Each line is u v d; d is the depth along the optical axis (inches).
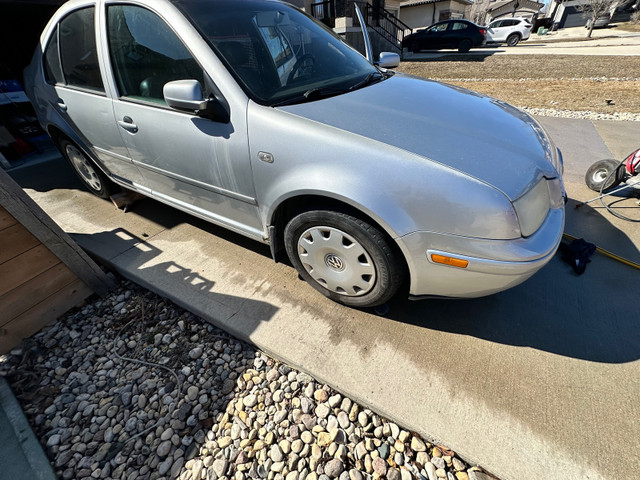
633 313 69.8
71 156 114.6
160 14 66.6
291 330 69.8
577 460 48.3
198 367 66.4
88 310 81.4
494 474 48.4
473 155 53.3
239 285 82.1
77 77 89.0
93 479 51.2
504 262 51.4
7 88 161.8
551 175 57.8
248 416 57.9
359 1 429.1
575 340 65.1
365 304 69.5
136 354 69.9
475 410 54.7
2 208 61.1
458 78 334.3
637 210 101.7
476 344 65.2
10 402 61.2
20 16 134.1
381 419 56.5
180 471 51.7
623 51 467.5
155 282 84.4
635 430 51.0
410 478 48.9
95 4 76.9
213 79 63.2
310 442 53.7
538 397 55.9
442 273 56.1
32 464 52.6
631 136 162.7
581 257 81.7
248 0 80.0
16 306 70.2
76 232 107.1
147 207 119.1
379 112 61.8
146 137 77.5
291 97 65.4
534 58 441.4
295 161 58.2
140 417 58.8
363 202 53.6
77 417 59.4
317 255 68.1
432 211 51.5
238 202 72.9
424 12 936.9
